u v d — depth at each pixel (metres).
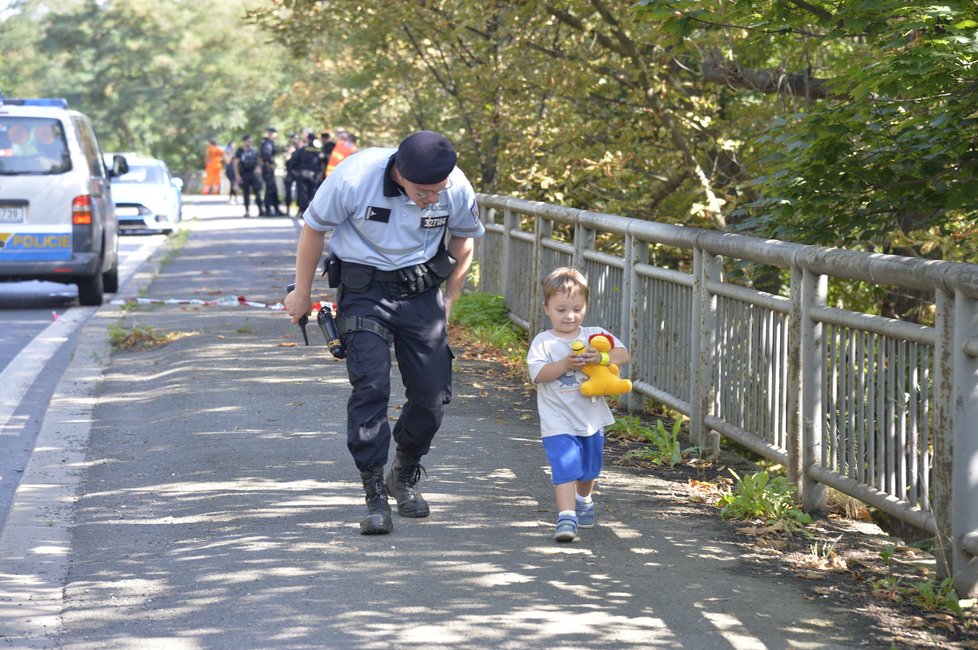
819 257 7.45
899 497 6.90
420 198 6.97
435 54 22.69
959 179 10.07
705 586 6.41
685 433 10.20
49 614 6.02
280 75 86.81
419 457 7.63
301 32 21.91
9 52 96.00
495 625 5.79
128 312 17.91
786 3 10.12
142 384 12.36
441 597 6.16
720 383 9.25
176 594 6.27
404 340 7.31
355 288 7.22
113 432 10.20
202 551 6.95
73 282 19.64
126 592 6.32
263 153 45.66
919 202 10.30
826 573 6.68
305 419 10.43
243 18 22.20
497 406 11.16
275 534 7.24
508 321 15.50
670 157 17.58
